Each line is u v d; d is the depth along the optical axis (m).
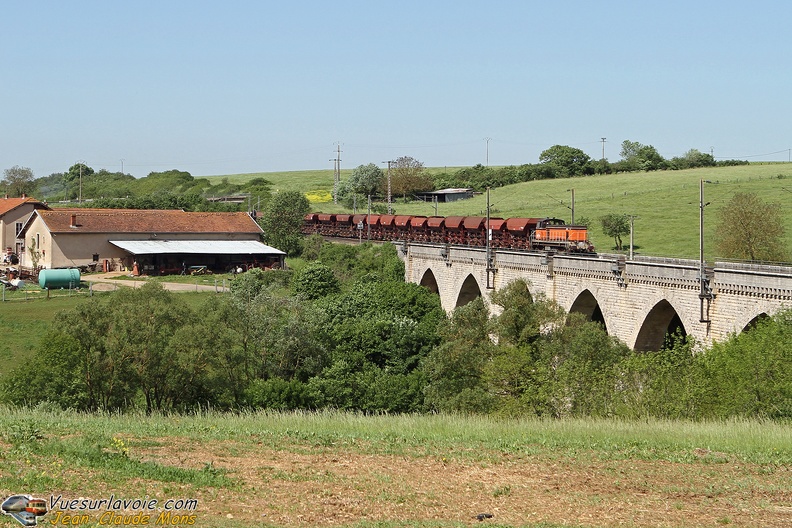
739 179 167.50
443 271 95.00
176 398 55.97
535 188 197.62
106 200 177.38
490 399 50.16
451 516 23.42
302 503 23.58
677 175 192.00
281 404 57.84
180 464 26.70
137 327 54.22
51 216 118.31
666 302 57.00
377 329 71.12
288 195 141.00
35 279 112.50
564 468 28.64
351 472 26.95
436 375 55.97
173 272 116.56
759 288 48.03
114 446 27.95
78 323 53.59
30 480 23.17
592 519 23.70
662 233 126.38
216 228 127.56
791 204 132.00
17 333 80.06
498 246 102.31
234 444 30.08
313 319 68.81
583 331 51.12
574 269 67.56
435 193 198.50
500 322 55.09
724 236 97.12
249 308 66.56
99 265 117.81
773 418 39.84
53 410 40.50
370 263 110.94
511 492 25.81
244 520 21.80
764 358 40.81
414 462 28.64
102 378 54.12
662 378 43.28
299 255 129.88
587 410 44.59
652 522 23.61
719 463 29.86
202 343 54.91
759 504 25.36
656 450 31.31
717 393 41.91
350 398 61.94
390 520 22.66
